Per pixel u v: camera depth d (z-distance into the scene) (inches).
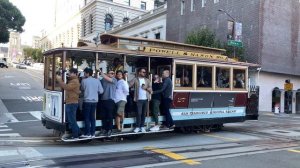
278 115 1091.9
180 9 1563.7
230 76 583.5
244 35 1254.9
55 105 437.4
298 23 1359.5
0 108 898.1
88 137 420.8
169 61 506.0
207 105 550.6
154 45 510.9
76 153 375.9
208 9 1398.9
